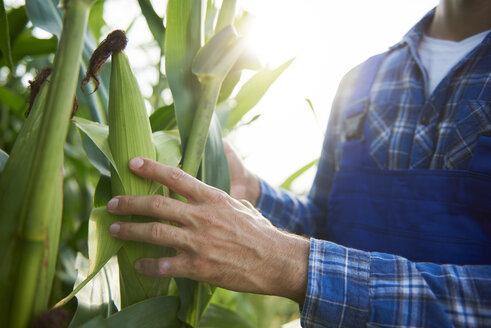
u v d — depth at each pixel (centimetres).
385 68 79
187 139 45
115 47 38
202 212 39
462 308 43
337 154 85
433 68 72
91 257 37
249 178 78
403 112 72
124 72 39
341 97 86
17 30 59
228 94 55
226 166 51
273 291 43
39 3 47
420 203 65
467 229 61
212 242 39
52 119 28
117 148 40
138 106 40
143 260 40
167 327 43
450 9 71
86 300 41
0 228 30
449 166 63
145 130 41
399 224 68
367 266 45
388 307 43
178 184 39
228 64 44
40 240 30
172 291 49
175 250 45
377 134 75
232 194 75
